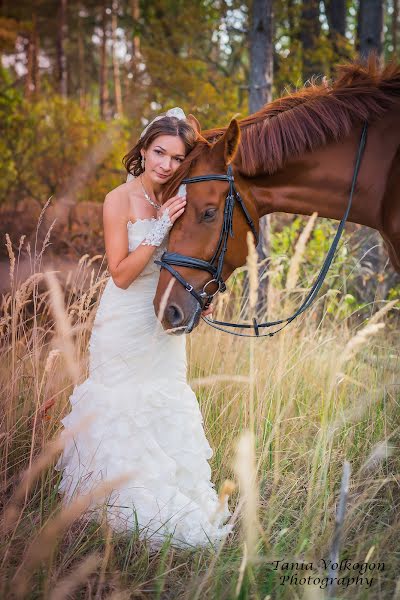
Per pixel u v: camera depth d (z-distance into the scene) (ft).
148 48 28.89
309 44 30.12
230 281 16.72
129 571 8.25
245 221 9.56
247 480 6.81
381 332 15.46
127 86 31.55
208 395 12.08
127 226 9.56
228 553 8.65
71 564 8.27
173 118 9.47
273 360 12.84
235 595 7.10
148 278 9.57
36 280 10.36
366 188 10.18
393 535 8.53
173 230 9.15
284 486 9.67
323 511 9.04
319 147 10.08
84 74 75.05
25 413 11.02
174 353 9.79
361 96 10.23
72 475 9.45
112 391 9.58
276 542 8.43
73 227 26.05
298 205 10.28
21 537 8.50
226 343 13.69
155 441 9.45
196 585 7.60
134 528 8.99
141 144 9.53
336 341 14.39
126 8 51.49
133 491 9.13
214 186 9.05
